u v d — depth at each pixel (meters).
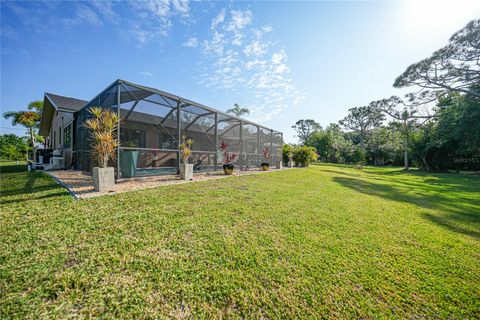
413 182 12.38
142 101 7.31
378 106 27.45
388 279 2.07
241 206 4.14
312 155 21.70
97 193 4.49
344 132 45.94
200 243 2.50
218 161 11.24
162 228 2.83
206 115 10.18
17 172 8.96
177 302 1.60
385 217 4.23
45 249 2.14
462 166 22.22
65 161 12.30
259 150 15.04
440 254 2.70
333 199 5.57
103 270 1.87
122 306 1.52
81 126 9.63
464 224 4.12
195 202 4.20
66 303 1.51
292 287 1.85
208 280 1.86
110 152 5.13
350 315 1.60
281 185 7.20
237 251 2.38
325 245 2.71
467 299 1.84
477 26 14.77
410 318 1.61
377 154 35.91
